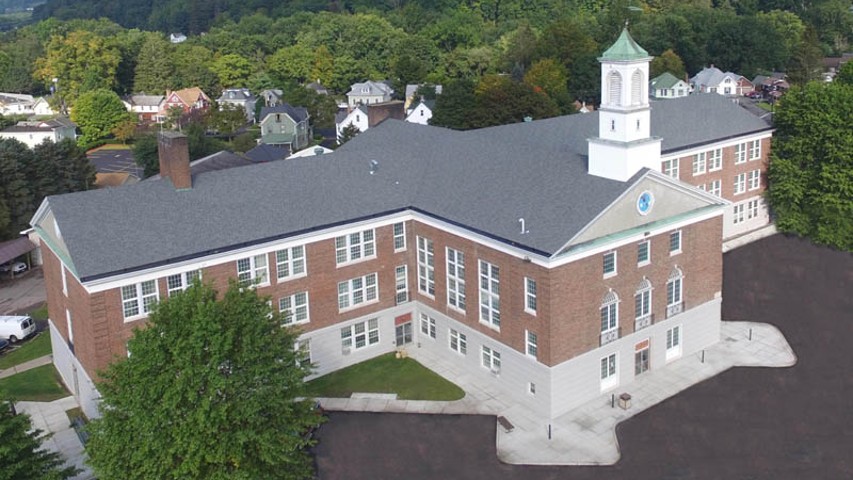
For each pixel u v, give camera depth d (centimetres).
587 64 15512
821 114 7162
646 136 4794
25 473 3284
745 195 7756
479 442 4303
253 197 5103
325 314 5172
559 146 6800
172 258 4484
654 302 4941
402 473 4028
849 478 3831
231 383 3334
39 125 14388
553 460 4106
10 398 3381
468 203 5116
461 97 10981
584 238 4419
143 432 3231
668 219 4856
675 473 3938
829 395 4634
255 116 17038
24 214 8412
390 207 5331
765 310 5944
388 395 4862
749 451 4094
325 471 4056
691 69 18838
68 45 19362
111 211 4672
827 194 7094
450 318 5253
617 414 4541
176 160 4941
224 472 3316
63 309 4984
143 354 3334
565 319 4459
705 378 4912
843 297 6128
